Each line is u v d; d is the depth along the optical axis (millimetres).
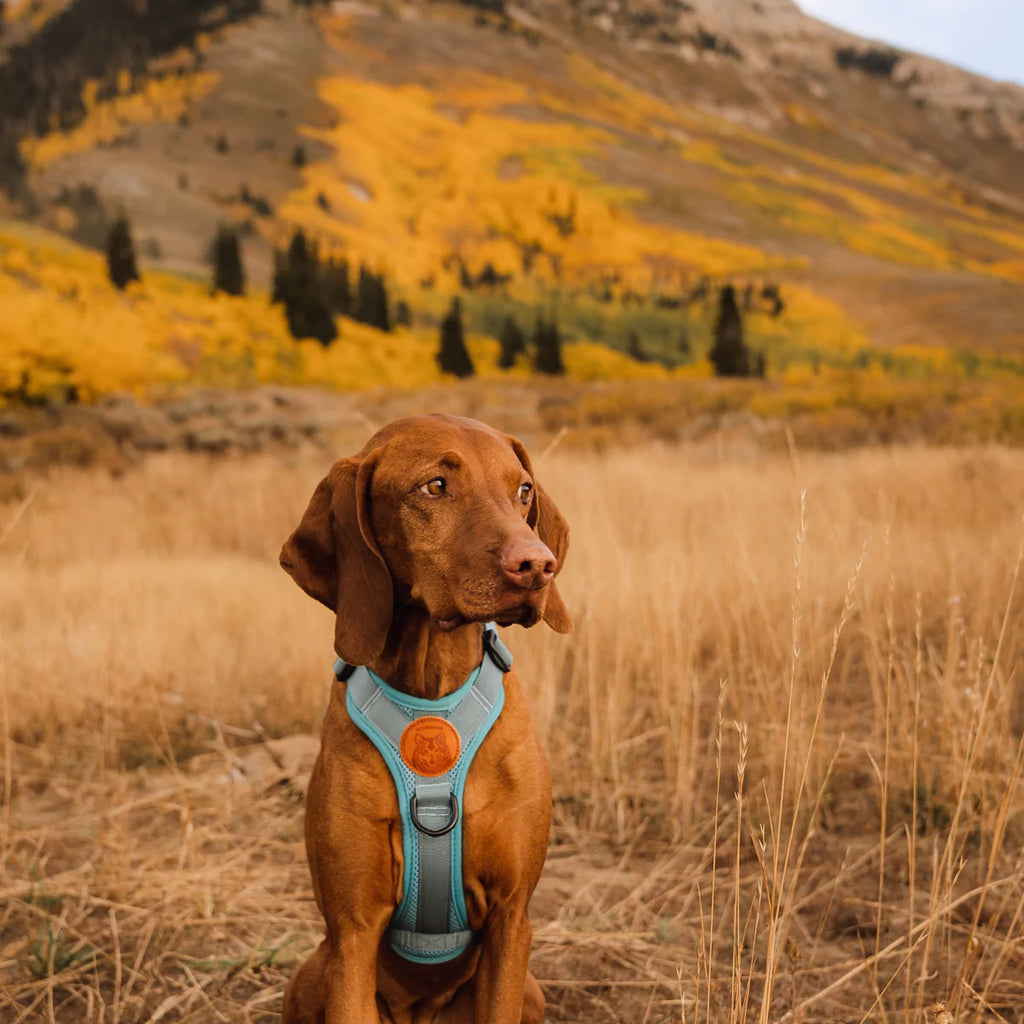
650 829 4090
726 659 5141
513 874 2398
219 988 3117
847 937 3242
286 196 77938
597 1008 3008
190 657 5977
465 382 40594
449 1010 2697
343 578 2373
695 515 8367
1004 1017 2781
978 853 3605
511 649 5059
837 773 4180
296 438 26391
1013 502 8953
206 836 3939
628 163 103000
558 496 10953
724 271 80062
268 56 110562
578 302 69312
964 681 4203
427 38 134000
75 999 3082
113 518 14844
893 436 21828
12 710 5113
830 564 6047
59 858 3906
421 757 2314
